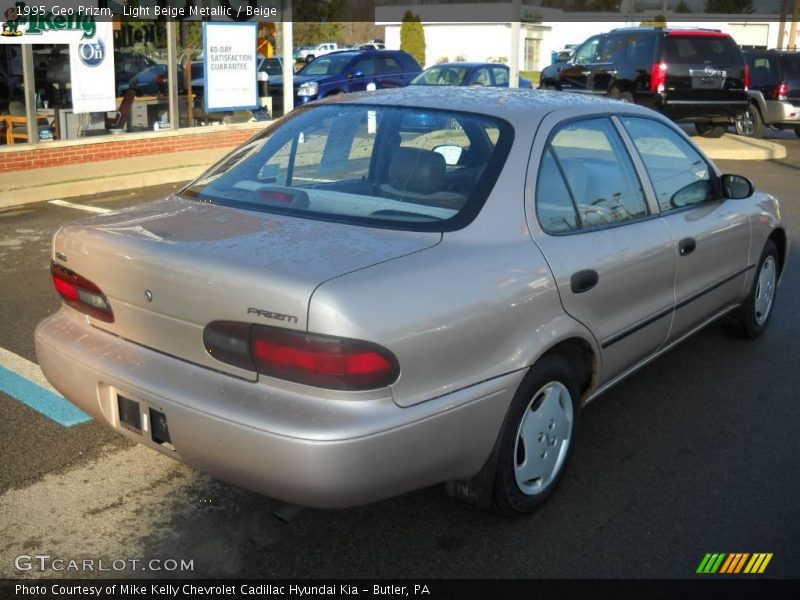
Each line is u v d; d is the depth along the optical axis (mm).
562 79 18312
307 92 17922
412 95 4148
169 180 12312
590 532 3551
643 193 4316
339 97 4328
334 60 19469
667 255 4301
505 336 3256
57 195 10945
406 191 3555
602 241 3846
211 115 14852
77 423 4441
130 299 3238
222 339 2969
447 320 3018
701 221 4707
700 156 4961
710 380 5191
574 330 3592
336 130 3967
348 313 2775
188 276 3023
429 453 3014
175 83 14109
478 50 48031
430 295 2994
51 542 3416
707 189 4957
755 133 18734
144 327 3230
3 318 6117
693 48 15812
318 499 2842
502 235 3377
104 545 3406
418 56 47188
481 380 3182
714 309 5082
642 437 4430
